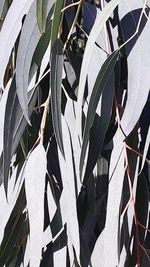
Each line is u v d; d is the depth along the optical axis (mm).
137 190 669
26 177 587
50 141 673
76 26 658
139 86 547
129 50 564
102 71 539
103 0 624
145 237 670
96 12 618
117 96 607
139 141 662
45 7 561
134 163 627
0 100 629
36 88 622
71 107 624
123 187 630
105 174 665
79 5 583
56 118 557
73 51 673
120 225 614
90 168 586
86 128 533
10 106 592
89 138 585
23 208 675
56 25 550
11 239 681
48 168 676
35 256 579
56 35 555
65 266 663
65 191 620
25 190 614
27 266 691
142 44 562
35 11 583
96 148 582
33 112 679
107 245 591
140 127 662
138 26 537
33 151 593
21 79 570
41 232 577
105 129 578
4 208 652
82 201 686
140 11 583
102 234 651
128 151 627
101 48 603
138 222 608
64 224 647
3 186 625
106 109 579
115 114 644
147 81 544
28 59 575
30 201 583
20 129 599
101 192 672
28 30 578
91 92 548
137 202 667
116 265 591
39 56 581
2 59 598
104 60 592
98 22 528
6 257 683
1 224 652
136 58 558
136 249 640
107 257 591
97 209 688
